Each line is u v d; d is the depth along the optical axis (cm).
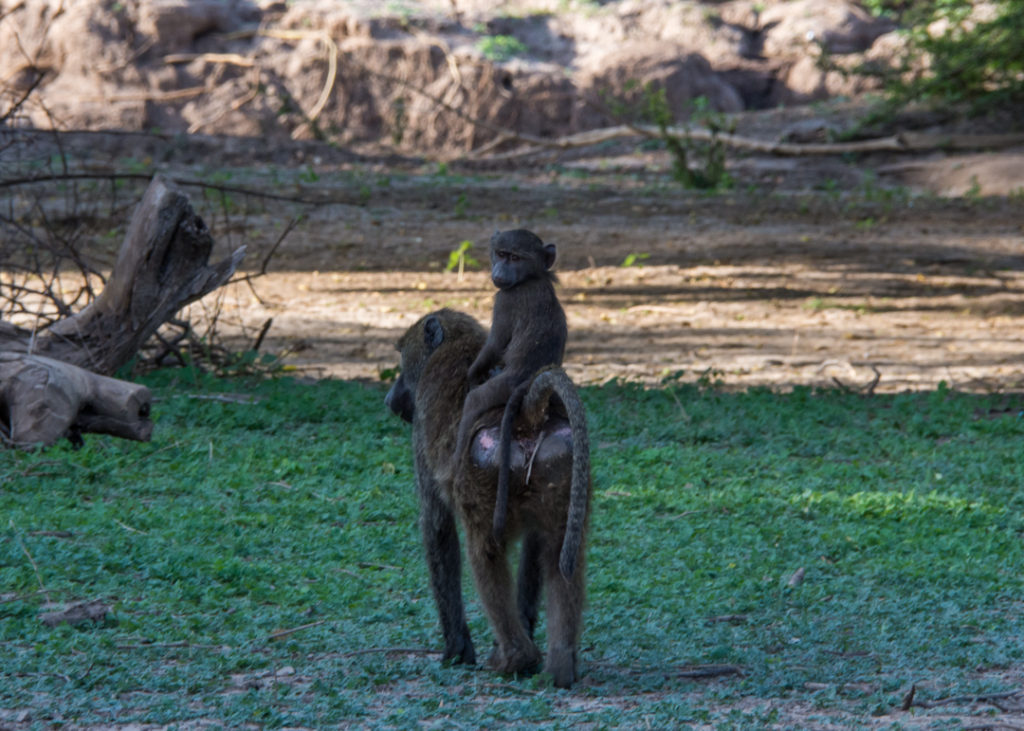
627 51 7125
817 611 1327
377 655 1151
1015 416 2444
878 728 927
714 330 3366
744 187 5988
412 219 4994
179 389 2428
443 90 6906
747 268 4197
